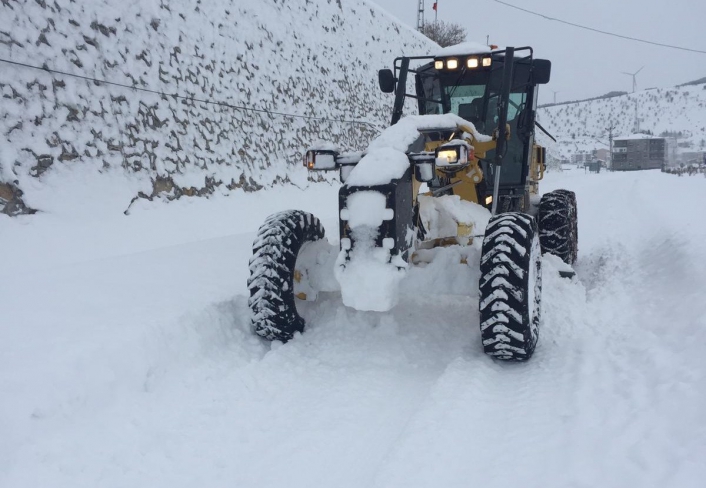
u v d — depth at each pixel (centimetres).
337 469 233
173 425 268
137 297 402
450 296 449
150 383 303
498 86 484
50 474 223
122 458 240
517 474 214
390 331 368
